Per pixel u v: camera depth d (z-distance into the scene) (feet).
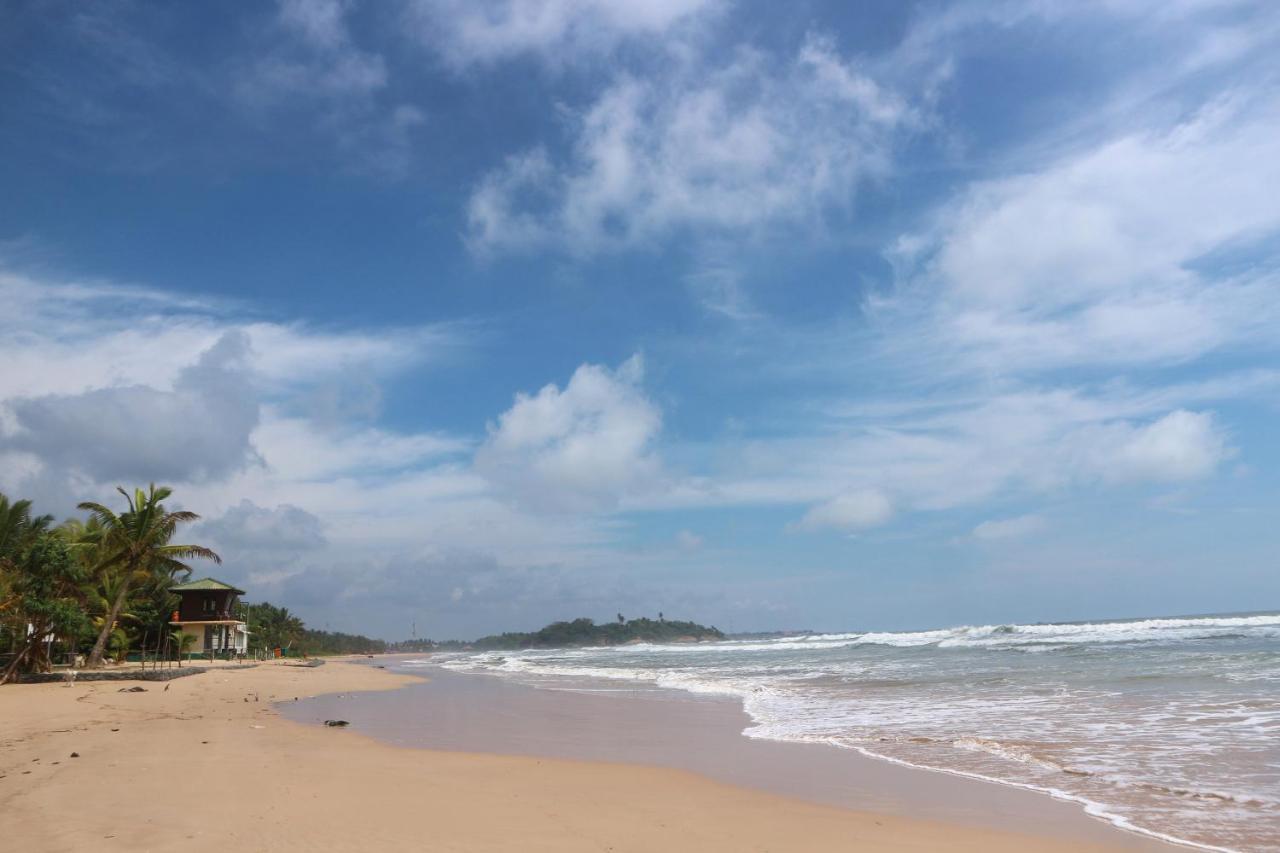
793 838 26.91
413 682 137.90
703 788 35.91
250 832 25.20
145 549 136.87
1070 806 30.91
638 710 73.56
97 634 143.74
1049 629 208.23
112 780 33.47
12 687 93.50
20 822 25.96
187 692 92.43
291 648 314.35
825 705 69.77
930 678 91.40
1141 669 87.30
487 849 24.56
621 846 25.53
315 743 50.29
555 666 203.31
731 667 146.72
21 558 106.22
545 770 40.83
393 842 24.81
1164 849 25.29
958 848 25.73
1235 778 34.17
